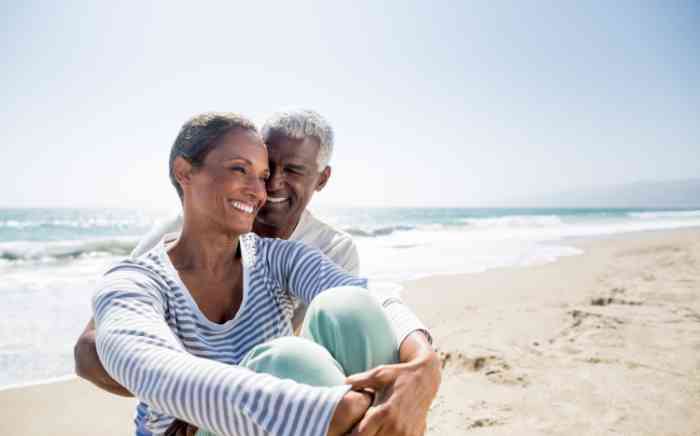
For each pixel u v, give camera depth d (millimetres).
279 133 2322
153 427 1486
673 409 2900
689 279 7293
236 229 1567
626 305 5504
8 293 7562
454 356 3916
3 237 21422
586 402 3020
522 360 3746
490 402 3066
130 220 36812
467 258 12000
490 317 5355
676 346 3990
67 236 22000
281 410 1023
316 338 1369
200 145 1543
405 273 9352
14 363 4344
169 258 1578
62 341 5020
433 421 2861
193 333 1472
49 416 3305
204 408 1036
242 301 1640
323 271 1733
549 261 11250
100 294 1352
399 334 1456
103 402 3555
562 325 4793
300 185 2406
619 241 16469
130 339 1176
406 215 49781
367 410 1104
